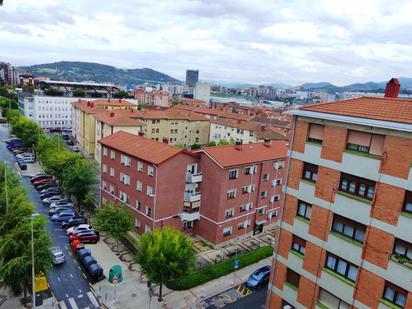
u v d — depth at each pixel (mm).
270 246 44406
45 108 123688
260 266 39938
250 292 34531
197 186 44562
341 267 21047
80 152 92438
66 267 36406
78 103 104938
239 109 155375
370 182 19391
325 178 21328
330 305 21844
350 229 20500
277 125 103250
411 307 17812
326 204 21375
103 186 52062
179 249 30781
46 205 53094
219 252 42531
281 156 49094
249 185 45562
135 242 42906
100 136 79562
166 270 29594
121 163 46781
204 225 44500
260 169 46656
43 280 31750
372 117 18891
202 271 36719
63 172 53719
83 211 51625
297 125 22766
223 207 42594
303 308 23156
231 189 43062
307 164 22609
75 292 32375
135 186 44375
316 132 22016
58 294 31828
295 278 23875
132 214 45375
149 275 29781
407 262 17891
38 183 61688
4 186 40938
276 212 51688
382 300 18922
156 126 97312
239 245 45000
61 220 47312
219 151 43625
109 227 38875
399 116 18547
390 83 23469
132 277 35406
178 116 103562
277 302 24984
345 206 20359
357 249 19891
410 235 17672
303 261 22906
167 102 196750
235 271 36625
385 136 18422
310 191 22219
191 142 107875
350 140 20219
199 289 34438
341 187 20812
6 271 27125
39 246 29203
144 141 46875
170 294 33125
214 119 112875
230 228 44562
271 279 25328
